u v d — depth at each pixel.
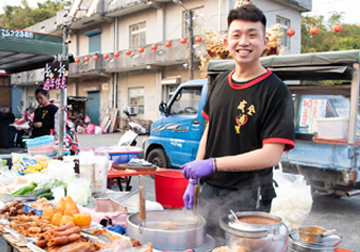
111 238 1.46
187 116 5.88
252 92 1.49
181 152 5.91
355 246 3.23
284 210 2.42
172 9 16.23
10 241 1.55
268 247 1.18
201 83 5.77
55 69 3.62
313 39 26.91
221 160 1.41
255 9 1.48
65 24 3.62
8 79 21.50
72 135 5.14
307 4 16.25
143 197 1.45
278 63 4.73
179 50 15.13
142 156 6.40
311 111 5.45
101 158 2.72
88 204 2.36
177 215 1.61
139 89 18.64
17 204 1.97
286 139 1.38
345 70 4.49
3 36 4.20
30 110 19.20
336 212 4.39
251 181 1.59
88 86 22.05
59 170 2.66
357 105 4.18
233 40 1.50
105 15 18.75
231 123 1.55
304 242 1.38
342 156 4.22
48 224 1.65
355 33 26.56
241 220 1.34
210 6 14.74
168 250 1.35
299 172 4.81
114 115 19.45
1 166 3.48
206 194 1.69
